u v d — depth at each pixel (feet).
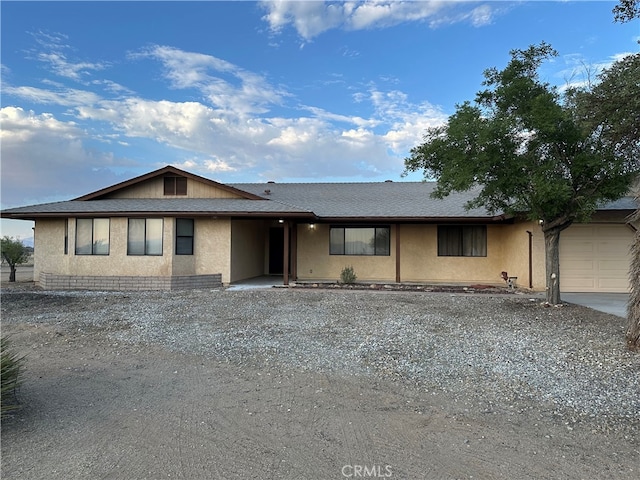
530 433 11.27
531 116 28.91
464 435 11.17
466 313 29.60
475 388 14.92
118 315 28.89
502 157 30.48
